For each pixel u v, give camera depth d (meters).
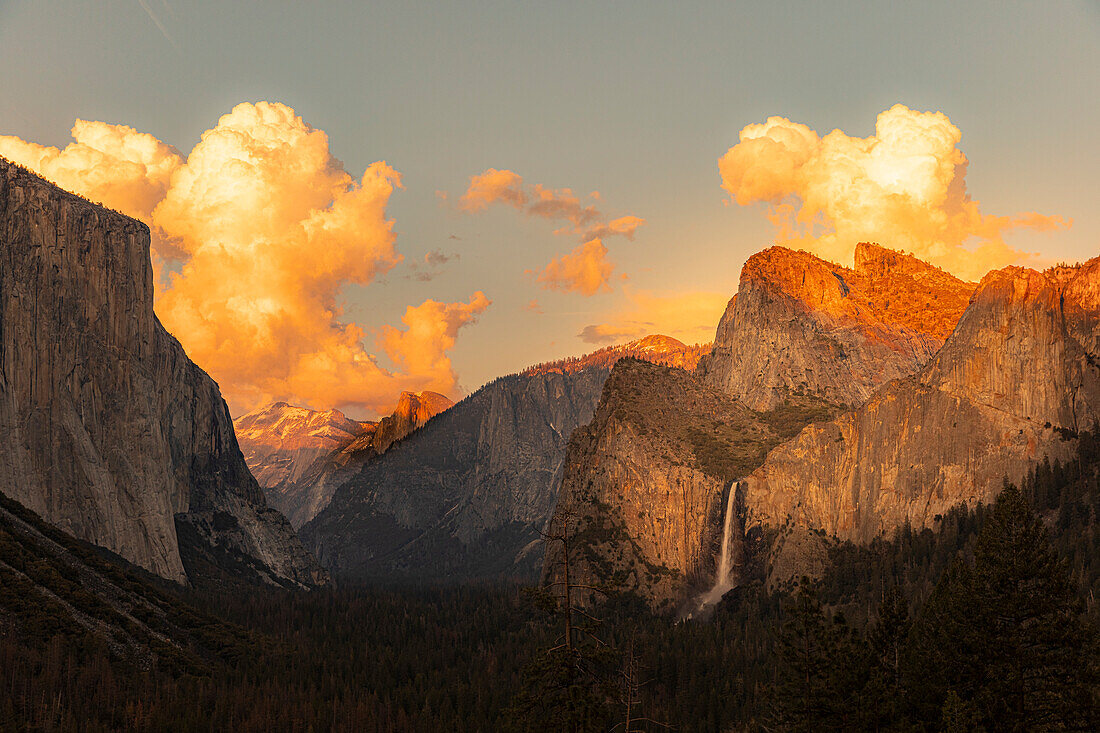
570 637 94.19
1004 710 102.00
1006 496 110.25
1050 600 105.69
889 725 113.31
